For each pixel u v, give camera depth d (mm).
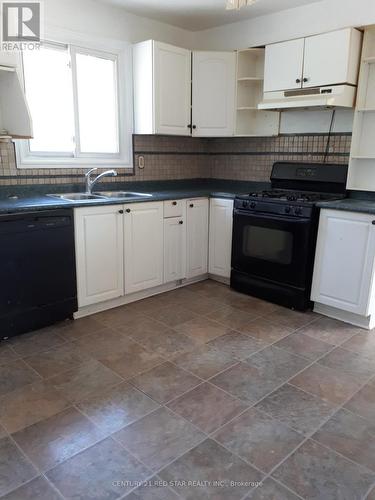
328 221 2842
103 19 3246
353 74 2943
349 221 2727
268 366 2285
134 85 3480
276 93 3312
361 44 2938
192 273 3648
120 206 2943
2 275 2402
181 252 3502
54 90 3098
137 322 2855
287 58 3189
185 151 4094
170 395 1996
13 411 1853
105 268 2951
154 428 1755
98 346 2486
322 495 1421
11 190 2951
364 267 2695
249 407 1914
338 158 3336
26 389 2025
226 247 3574
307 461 1578
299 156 3580
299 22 3307
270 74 3326
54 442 1659
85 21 3137
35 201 2689
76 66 3156
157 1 3168
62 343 2518
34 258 2529
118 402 1933
